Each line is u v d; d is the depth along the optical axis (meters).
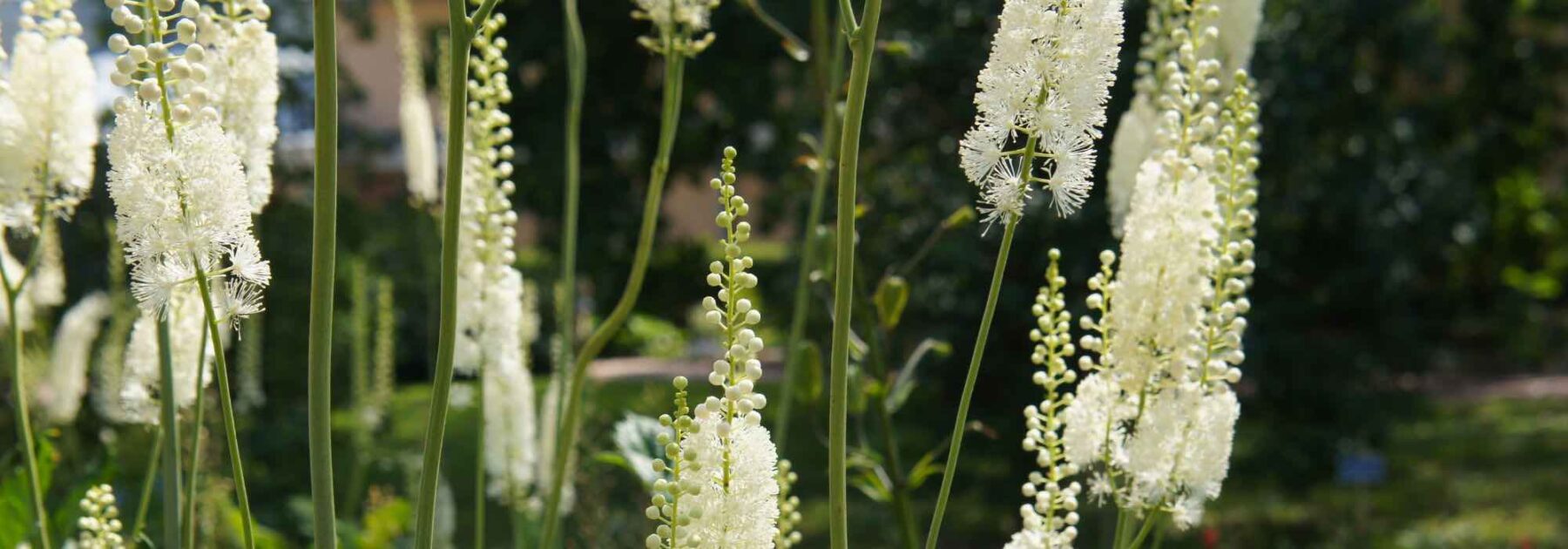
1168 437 1.34
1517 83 11.73
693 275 11.62
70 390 3.29
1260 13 1.97
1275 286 7.24
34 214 1.63
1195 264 1.35
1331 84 7.05
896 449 2.09
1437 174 7.70
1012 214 1.21
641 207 10.28
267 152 1.49
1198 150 1.46
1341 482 7.33
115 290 3.38
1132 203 1.42
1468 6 11.42
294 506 4.59
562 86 9.68
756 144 9.49
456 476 7.04
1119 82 4.82
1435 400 10.35
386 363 4.44
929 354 6.75
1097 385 1.38
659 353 11.76
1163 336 1.35
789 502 1.61
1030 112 1.18
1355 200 7.05
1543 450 8.49
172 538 1.51
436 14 13.67
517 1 9.55
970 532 6.39
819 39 2.45
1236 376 1.38
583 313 6.97
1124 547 1.44
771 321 8.09
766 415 8.86
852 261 1.13
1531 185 13.16
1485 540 6.38
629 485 4.27
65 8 1.64
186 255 1.10
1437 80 8.13
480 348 2.26
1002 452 6.91
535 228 11.02
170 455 1.51
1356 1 6.98
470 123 2.15
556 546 2.79
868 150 6.66
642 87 9.80
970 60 6.13
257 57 1.46
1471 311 12.86
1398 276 7.31
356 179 10.22
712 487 1.05
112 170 1.12
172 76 1.14
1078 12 1.17
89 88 1.64
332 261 1.06
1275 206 6.90
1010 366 6.68
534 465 2.85
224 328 1.74
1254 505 6.93
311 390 1.07
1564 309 14.05
